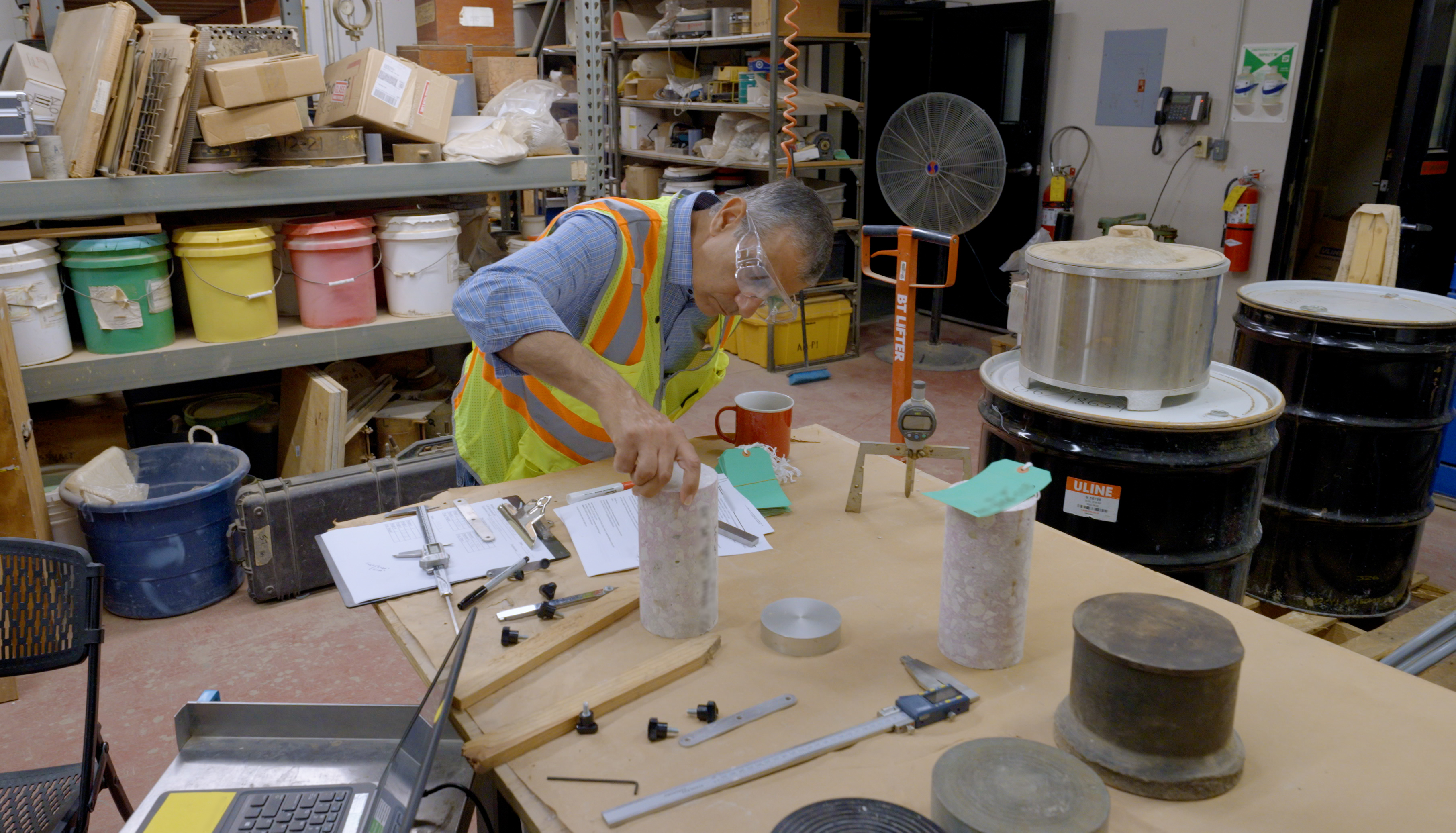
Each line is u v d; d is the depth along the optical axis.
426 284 2.91
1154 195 4.75
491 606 1.14
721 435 1.70
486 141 2.90
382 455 3.15
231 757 1.04
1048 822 0.70
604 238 1.37
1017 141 5.29
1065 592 1.17
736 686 0.98
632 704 0.96
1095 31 4.85
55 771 1.38
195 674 2.22
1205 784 0.81
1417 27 3.48
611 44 5.22
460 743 1.17
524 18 6.17
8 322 2.16
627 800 0.82
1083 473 1.62
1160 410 1.63
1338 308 2.18
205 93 2.51
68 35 2.55
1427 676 1.67
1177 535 1.59
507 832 1.08
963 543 0.98
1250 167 4.33
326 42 5.16
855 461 1.61
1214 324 1.63
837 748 0.88
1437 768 0.85
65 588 1.28
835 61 6.23
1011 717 0.93
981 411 1.83
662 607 1.06
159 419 3.13
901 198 4.09
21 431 2.21
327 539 1.29
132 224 2.50
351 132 2.67
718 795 0.82
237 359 2.64
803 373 4.66
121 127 2.38
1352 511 2.19
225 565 2.56
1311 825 0.78
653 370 1.54
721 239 1.40
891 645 1.06
